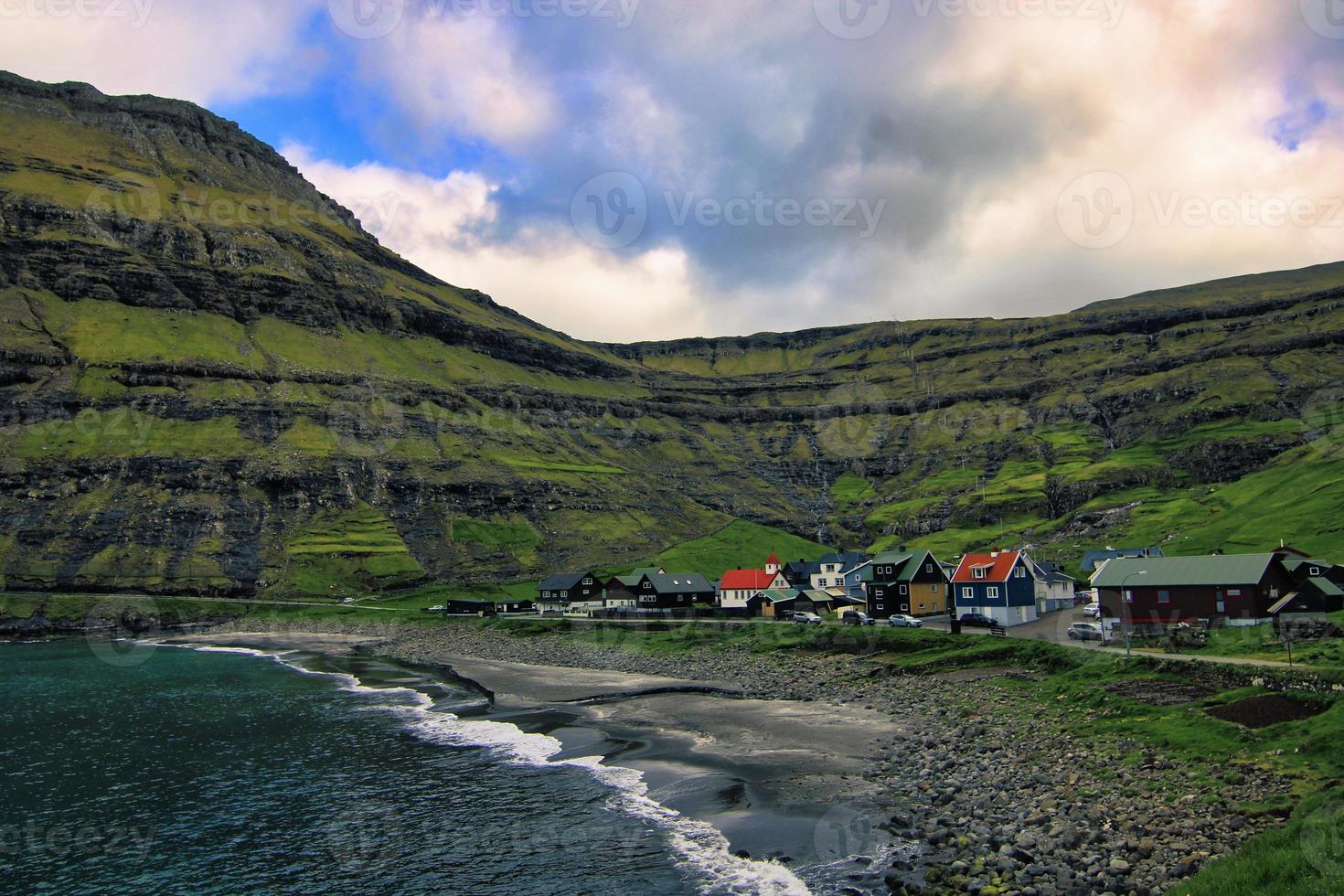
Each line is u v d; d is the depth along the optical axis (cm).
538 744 7150
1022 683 7206
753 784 5472
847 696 8019
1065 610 12656
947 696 7269
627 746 6862
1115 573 9169
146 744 7462
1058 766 4784
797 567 17662
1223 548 14650
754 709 7850
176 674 11938
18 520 19300
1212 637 7525
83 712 9000
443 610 17675
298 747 7281
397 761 6738
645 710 8200
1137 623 8781
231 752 7119
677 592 16612
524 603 18050
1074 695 6247
